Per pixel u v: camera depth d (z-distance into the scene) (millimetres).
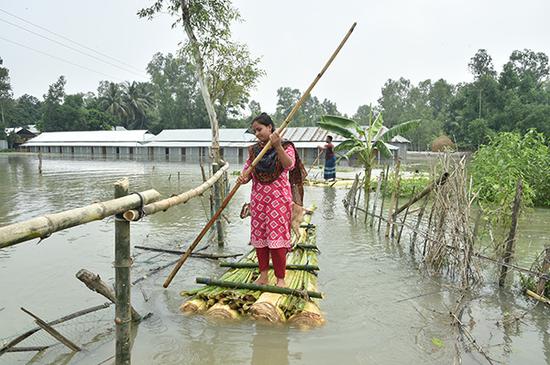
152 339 3494
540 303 4395
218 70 14336
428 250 5520
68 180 18016
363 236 7289
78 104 57281
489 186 9102
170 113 55000
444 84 60281
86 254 5938
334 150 14422
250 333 3619
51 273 5117
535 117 33750
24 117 67375
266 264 4223
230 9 13602
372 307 4230
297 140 33312
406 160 33094
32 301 4258
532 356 3309
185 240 6840
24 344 3381
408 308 4215
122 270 2787
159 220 8500
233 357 3238
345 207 10297
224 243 6664
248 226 8000
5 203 11102
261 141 4137
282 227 4066
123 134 43156
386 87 57156
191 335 3574
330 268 5477
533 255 6121
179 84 54562
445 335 3643
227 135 37594
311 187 15062
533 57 50031
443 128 43438
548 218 9039
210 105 14055
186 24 13336
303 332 3654
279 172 4008
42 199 11930
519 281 5020
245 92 15008
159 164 31797
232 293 4039
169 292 4531
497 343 3518
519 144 10789
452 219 5070
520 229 7926
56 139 45875
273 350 3348
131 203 2830
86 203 11156
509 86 39375
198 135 38969
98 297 4375
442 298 4492
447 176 5457
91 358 3207
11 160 35750
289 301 3938
